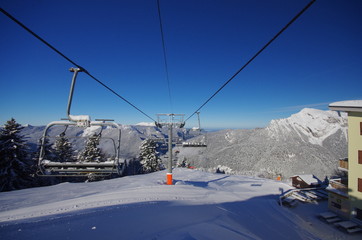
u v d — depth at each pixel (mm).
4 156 21469
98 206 11195
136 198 13281
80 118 6215
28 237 6410
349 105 15789
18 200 15523
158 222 8477
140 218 8930
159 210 10609
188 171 39062
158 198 13672
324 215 16094
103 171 6949
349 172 16062
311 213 17109
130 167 51812
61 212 10055
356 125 15828
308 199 20125
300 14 2840
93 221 8211
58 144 36062
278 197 20469
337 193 16562
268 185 26391
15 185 22203
